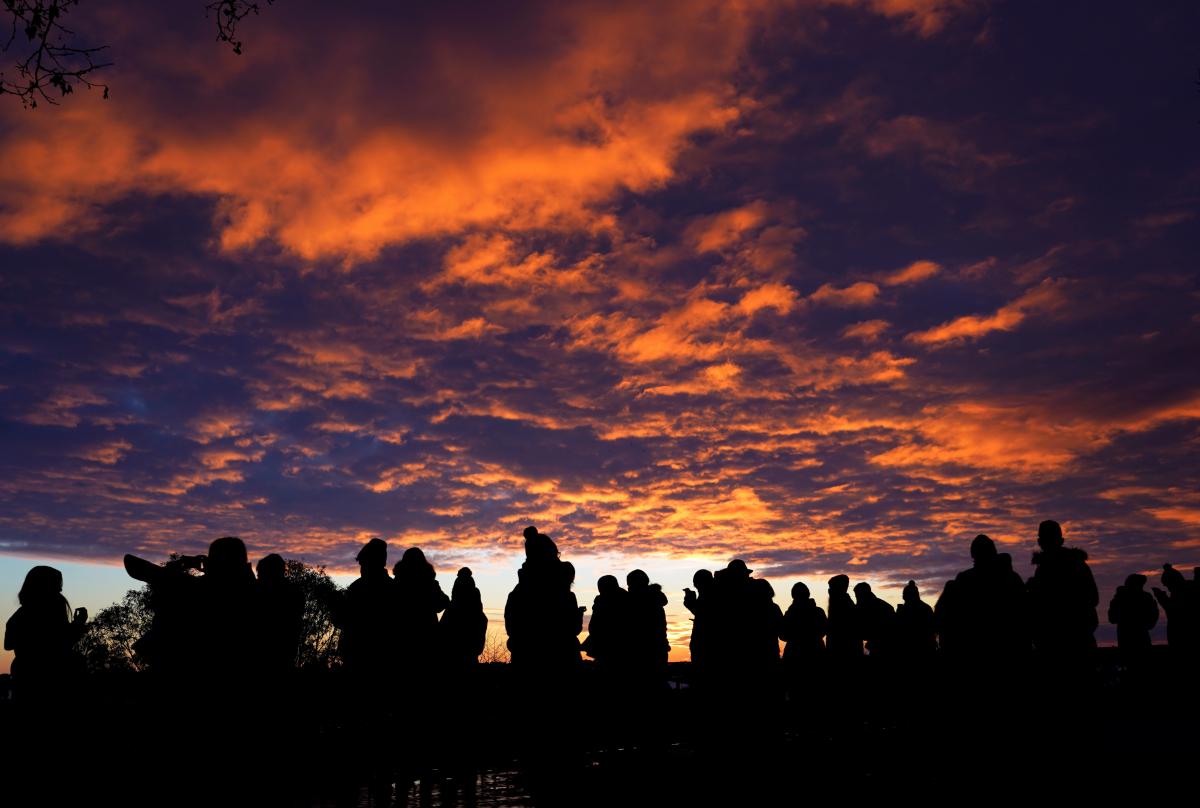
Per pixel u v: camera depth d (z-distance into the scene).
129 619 37.53
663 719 15.10
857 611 17.31
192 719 8.28
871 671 17.45
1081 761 10.40
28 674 10.66
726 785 9.81
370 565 12.19
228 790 8.27
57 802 9.05
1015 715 10.94
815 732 16.47
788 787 9.45
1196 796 7.82
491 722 16.27
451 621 14.68
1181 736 12.70
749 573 13.63
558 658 13.18
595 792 9.66
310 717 13.66
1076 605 10.99
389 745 11.88
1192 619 16.52
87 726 10.85
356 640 12.02
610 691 14.91
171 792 8.26
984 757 10.97
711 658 13.36
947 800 8.18
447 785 10.77
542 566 13.41
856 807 7.96
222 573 8.66
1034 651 11.06
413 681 12.20
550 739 13.04
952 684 11.45
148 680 8.61
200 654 8.36
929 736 14.36
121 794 9.27
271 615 8.69
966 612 11.28
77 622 11.16
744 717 13.14
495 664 18.50
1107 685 18.22
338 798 9.78
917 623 16.92
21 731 10.46
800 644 17.12
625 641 14.93
